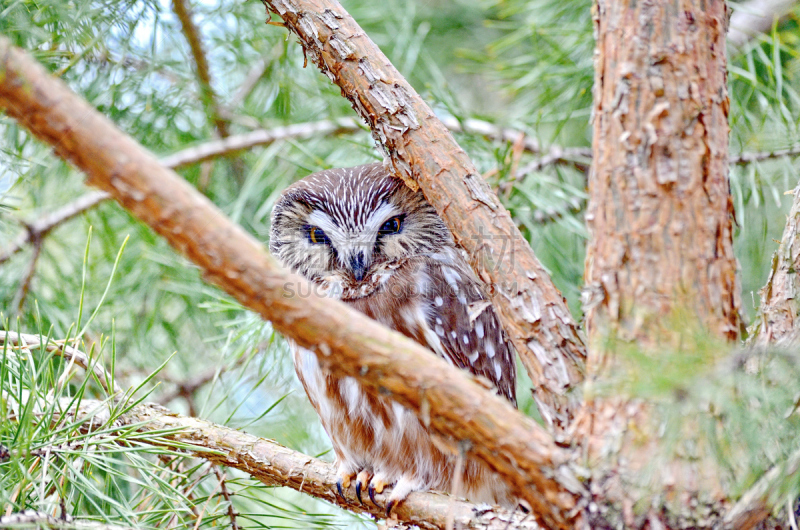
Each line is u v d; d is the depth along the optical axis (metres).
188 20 7.95
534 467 3.38
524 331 3.98
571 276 8.06
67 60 7.32
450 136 4.62
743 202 7.42
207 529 5.56
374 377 3.33
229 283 3.13
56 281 8.11
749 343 3.88
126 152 2.99
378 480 6.14
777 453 3.24
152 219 3.03
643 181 3.45
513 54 10.77
